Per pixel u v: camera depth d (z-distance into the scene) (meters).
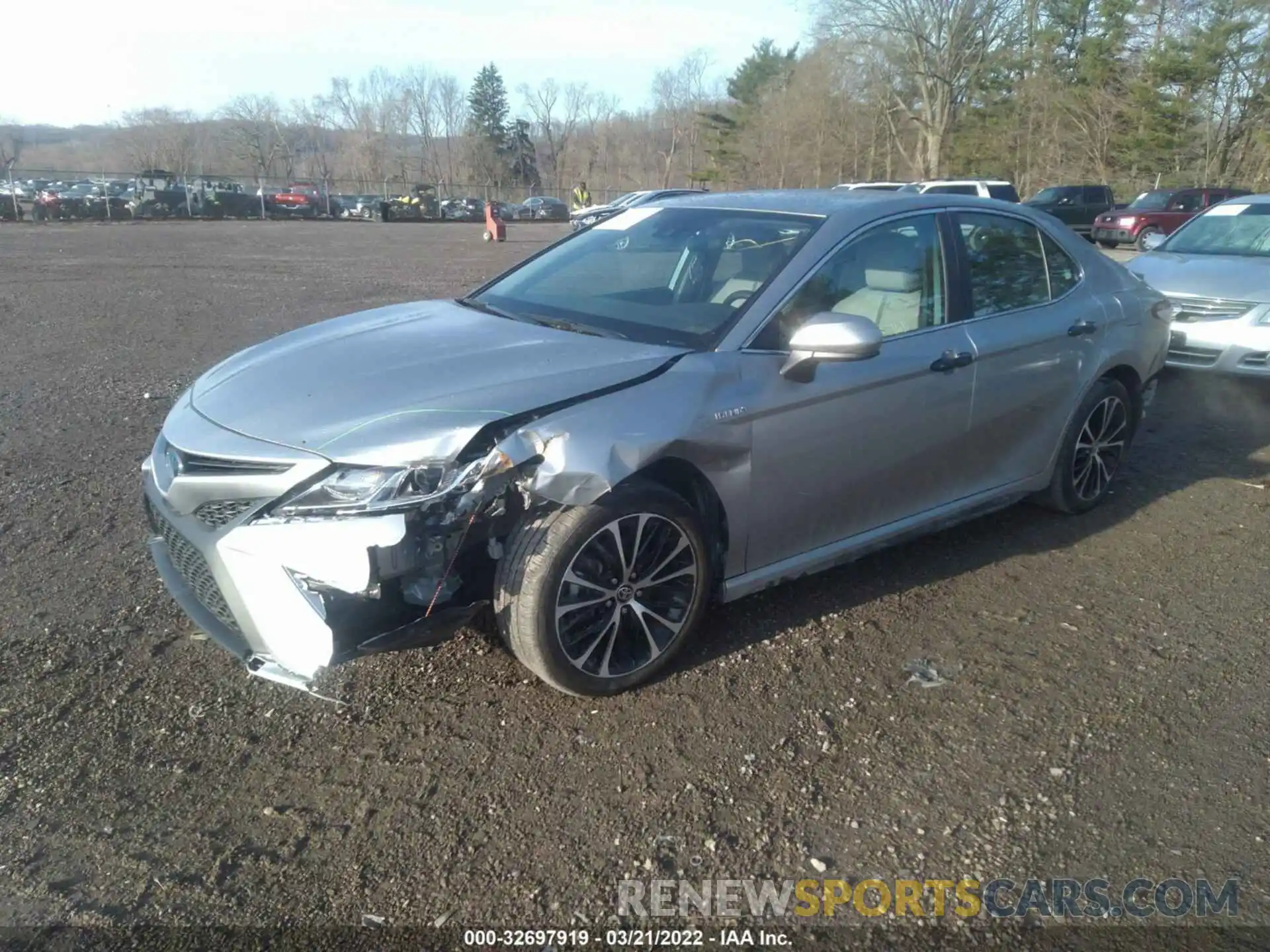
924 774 2.97
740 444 3.38
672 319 3.70
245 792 2.87
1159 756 3.08
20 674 3.44
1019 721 3.25
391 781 2.92
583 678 3.21
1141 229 25.25
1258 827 2.76
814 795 2.87
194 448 3.08
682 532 3.33
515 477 2.93
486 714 3.25
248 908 2.45
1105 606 4.08
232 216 44.19
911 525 4.14
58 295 13.72
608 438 3.04
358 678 3.44
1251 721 3.27
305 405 3.11
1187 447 6.44
